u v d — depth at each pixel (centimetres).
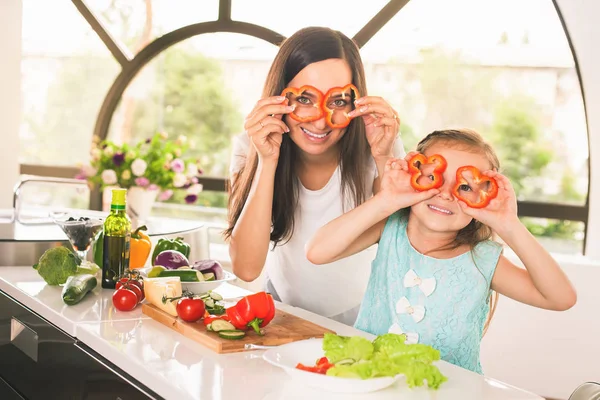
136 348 147
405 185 171
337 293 220
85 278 188
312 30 199
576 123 433
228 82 549
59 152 560
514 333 377
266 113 191
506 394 129
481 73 443
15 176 492
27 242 230
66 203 543
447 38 440
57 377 170
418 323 174
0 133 483
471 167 166
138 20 518
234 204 223
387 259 184
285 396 122
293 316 175
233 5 478
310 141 197
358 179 211
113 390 144
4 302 203
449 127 185
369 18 444
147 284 178
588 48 393
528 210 430
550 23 424
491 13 433
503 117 445
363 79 206
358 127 207
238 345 149
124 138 540
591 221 407
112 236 203
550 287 165
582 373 371
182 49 552
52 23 539
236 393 123
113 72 548
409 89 450
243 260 207
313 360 137
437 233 179
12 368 198
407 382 124
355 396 124
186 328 159
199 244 328
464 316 173
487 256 177
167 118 563
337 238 178
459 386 132
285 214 213
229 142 563
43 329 178
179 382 127
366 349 128
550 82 433
